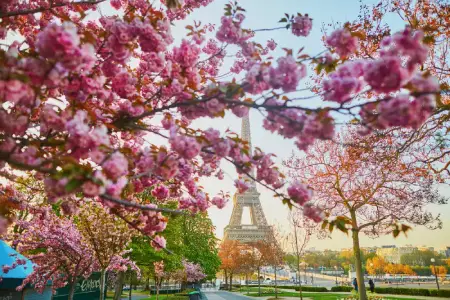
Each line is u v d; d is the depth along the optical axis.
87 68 2.46
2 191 5.14
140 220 4.63
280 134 3.07
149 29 3.03
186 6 5.30
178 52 3.39
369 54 10.25
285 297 30.39
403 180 15.94
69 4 3.39
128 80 3.66
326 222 3.09
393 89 2.54
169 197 4.97
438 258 112.56
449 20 9.30
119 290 19.27
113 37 3.06
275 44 4.70
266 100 2.85
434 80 2.39
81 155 2.62
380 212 17.59
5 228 3.27
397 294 30.11
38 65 2.30
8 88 2.24
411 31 2.58
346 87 2.61
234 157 3.31
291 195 3.12
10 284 10.06
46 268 9.98
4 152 2.46
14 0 3.48
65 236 9.34
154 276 24.06
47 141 3.01
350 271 74.06
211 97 2.98
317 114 2.71
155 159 3.12
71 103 3.18
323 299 23.55
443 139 9.49
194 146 2.93
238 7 3.67
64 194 2.48
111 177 2.42
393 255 139.50
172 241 23.23
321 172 18.50
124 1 4.97
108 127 3.36
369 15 10.21
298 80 2.84
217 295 39.34
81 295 15.66
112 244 9.46
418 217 16.34
